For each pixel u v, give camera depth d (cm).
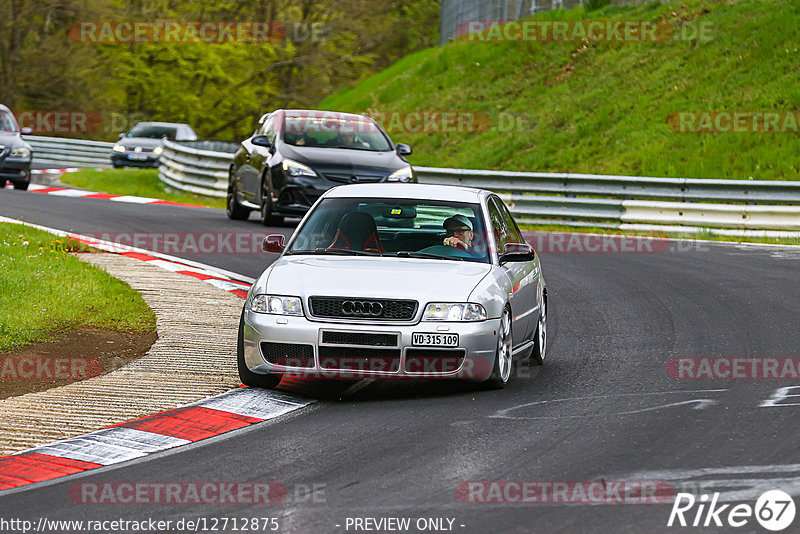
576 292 4853
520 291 3216
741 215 7219
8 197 8088
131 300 4256
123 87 18862
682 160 9238
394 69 15300
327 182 6656
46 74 17100
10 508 2008
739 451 2311
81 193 9262
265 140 7044
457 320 2886
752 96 9844
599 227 7769
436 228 3388
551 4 13738
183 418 2686
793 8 11012
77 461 2323
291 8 19762
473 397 2927
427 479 2142
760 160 8769
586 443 2400
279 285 2967
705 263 5791
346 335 2866
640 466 2211
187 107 18875
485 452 2341
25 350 3434
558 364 3409
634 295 4747
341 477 2169
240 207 7381
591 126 10531
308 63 18862
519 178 8188
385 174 6694
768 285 4950
